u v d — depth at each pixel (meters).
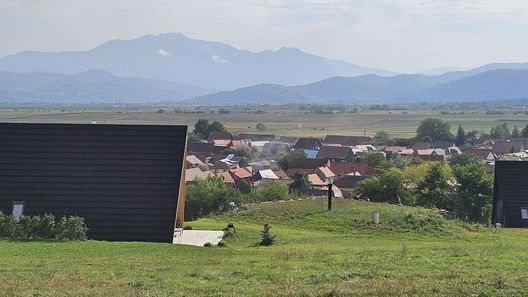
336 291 17.70
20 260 24.69
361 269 22.39
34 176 40.41
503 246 32.28
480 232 43.50
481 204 74.69
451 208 76.62
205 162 159.75
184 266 23.77
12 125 42.69
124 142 41.88
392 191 85.38
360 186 90.38
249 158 177.12
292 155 160.12
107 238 37.72
